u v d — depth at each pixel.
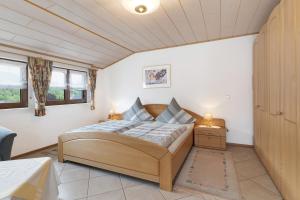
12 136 2.01
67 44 3.26
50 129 3.53
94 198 1.81
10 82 2.90
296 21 1.45
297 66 1.45
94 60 4.36
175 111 3.85
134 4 1.93
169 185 1.92
